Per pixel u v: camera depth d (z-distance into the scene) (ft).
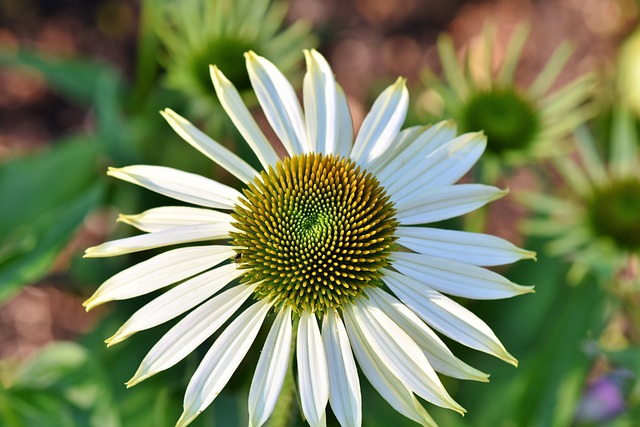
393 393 1.10
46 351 1.31
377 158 1.15
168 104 1.54
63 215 1.31
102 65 1.66
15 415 1.29
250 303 1.29
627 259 1.39
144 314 1.09
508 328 1.43
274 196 1.15
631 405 1.38
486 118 1.35
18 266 1.29
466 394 1.43
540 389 1.39
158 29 1.42
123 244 1.07
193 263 1.12
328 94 1.14
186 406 1.08
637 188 1.40
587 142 1.44
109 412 1.30
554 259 1.44
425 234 1.14
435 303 1.12
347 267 1.14
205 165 1.51
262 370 1.10
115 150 1.43
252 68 1.14
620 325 1.54
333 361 1.11
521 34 1.39
